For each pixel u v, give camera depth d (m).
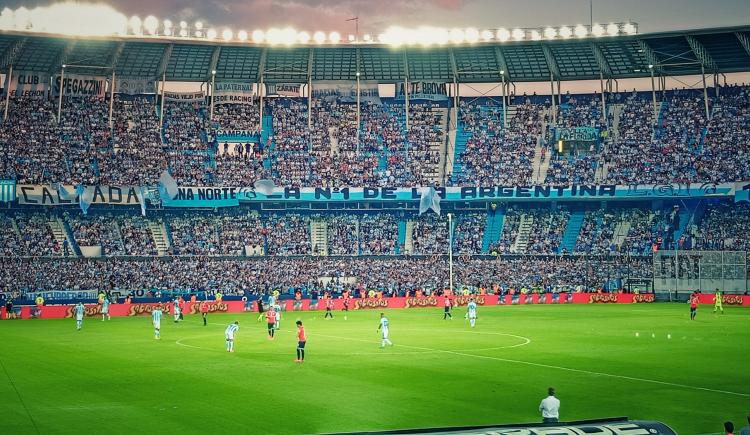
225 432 31.25
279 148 120.25
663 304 106.75
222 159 116.94
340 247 114.75
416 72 126.69
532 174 118.75
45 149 111.00
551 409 29.25
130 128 117.00
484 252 115.81
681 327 73.44
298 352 50.81
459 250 116.00
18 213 108.62
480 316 88.44
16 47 109.69
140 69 118.88
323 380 43.25
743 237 112.69
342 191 114.19
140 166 112.94
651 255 113.69
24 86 114.94
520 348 57.38
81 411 35.25
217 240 112.50
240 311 101.31
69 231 108.44
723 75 124.50
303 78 124.50
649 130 121.81
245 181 114.75
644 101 125.44
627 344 59.66
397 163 120.69
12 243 104.12
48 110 114.62
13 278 101.06
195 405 36.47
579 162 120.06
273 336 65.75
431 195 114.75
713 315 88.06
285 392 39.66
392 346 58.97
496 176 118.50
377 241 116.00
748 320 81.00
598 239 115.88
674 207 118.56
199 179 113.19
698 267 109.31
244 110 122.81
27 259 103.25
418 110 127.50
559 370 46.72
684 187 112.50
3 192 103.06
